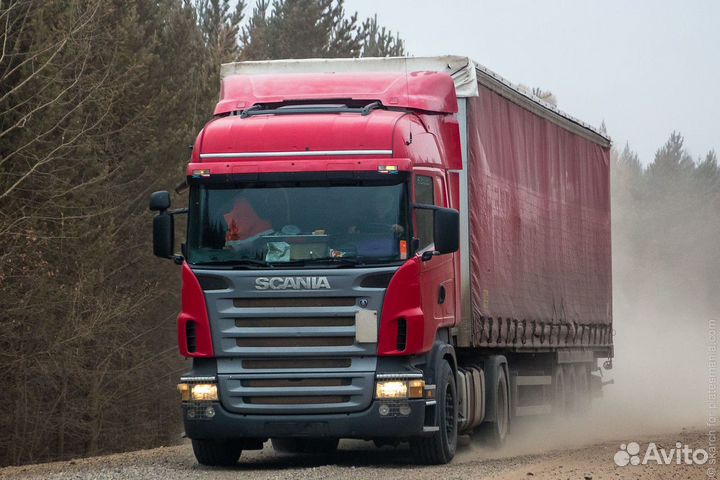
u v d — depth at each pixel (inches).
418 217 1918.1
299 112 1989.4
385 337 1854.1
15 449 4293.8
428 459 2007.9
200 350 1882.4
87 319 4109.3
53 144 3941.9
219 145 1937.7
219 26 6678.2
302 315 1861.5
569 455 2180.1
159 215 1951.3
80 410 4392.2
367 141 1905.8
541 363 3196.4
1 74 3934.5
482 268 2448.3
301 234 1884.8
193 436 1891.0
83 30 3964.1
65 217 3880.4
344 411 1859.0
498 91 2618.1
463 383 2279.8
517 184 2768.2
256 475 1781.5
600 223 3713.1
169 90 4879.4
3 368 4069.9
